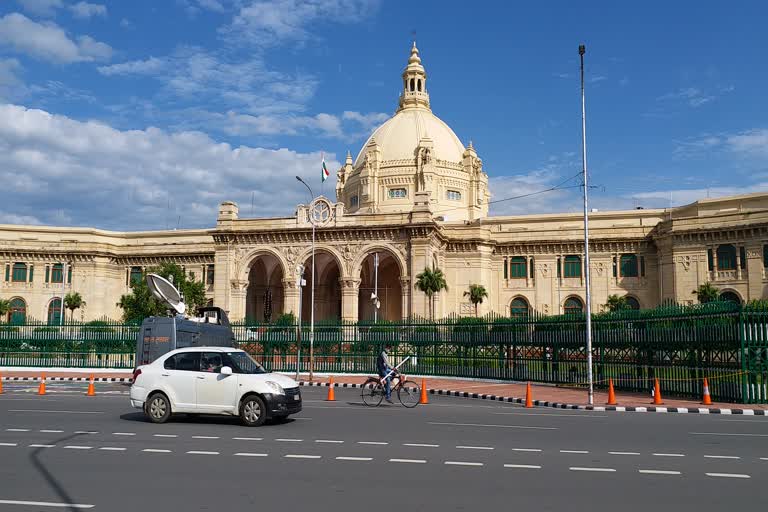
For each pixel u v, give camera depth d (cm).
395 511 1006
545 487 1177
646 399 2969
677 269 7556
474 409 2641
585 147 3156
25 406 2588
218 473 1288
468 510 1015
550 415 2409
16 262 9475
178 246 9688
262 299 8756
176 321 3647
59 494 1111
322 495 1108
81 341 5403
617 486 1188
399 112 11025
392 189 9756
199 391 2036
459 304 8419
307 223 7750
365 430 1917
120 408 2528
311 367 4238
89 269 9581
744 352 2720
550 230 8688
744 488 1176
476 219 9350
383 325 4928
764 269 6931
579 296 8481
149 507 1027
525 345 4097
